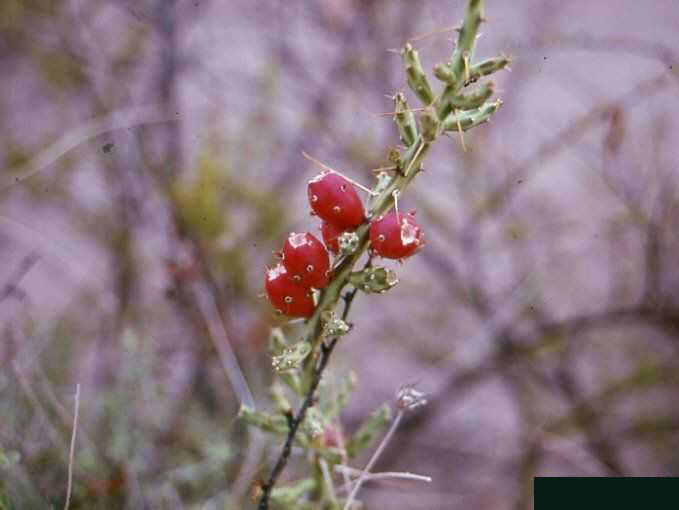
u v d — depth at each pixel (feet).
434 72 0.97
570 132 1.97
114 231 1.95
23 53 2.18
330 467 1.23
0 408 1.47
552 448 1.94
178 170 1.89
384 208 1.00
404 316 2.36
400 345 2.35
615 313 1.95
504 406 2.43
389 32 2.17
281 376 1.10
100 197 2.11
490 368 2.06
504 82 2.30
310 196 1.00
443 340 2.31
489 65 0.97
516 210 2.29
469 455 2.23
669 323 1.94
